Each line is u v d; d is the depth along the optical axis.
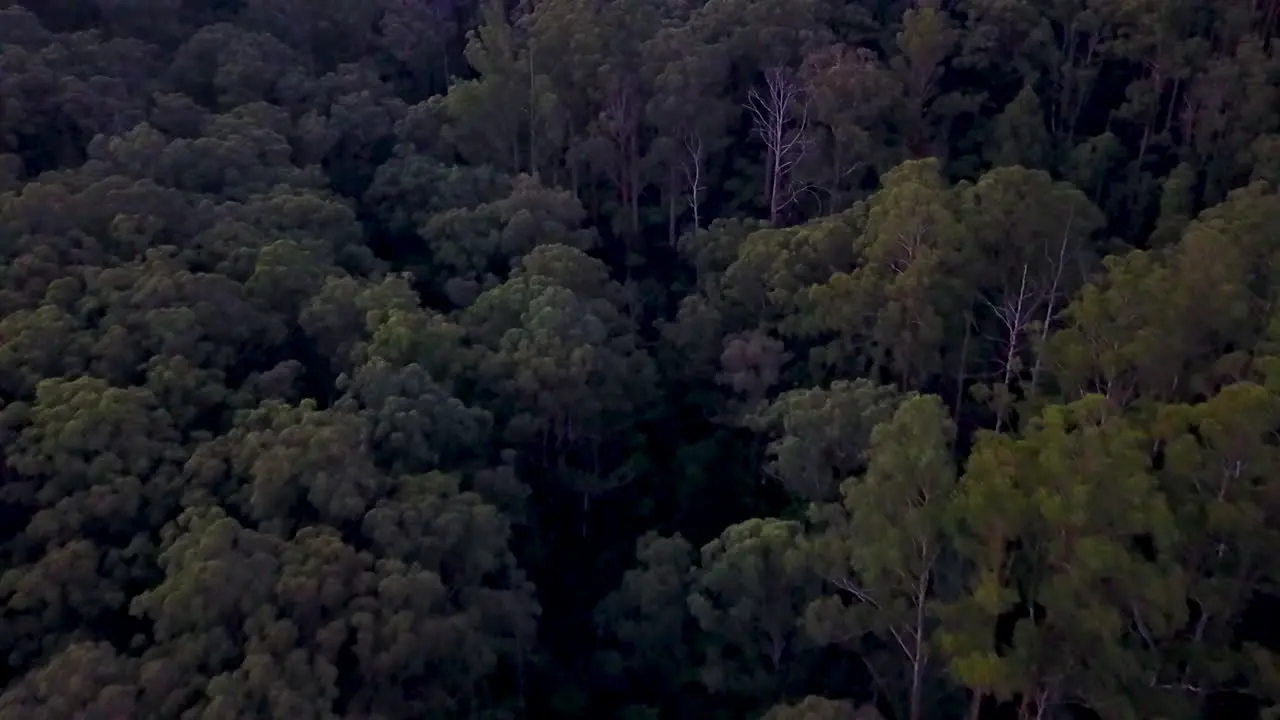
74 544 32.03
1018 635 29.53
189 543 31.48
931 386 49.25
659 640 38.56
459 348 43.91
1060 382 41.19
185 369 37.75
